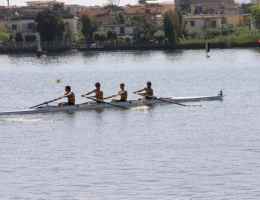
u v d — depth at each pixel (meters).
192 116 55.56
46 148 43.12
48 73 111.81
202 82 88.81
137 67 120.75
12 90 83.12
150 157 39.78
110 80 95.44
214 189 33.00
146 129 49.56
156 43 185.62
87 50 186.12
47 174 36.34
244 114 56.25
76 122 53.22
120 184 34.19
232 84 84.69
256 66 114.12
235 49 173.88
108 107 60.72
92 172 36.59
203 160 38.62
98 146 43.41
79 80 96.44
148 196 32.19
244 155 39.62
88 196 32.41
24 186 34.16
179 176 35.38
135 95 73.81
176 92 77.25
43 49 182.75
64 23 187.25
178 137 46.00
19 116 56.53
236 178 34.69
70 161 39.25
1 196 32.59
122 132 48.53
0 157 40.66
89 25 192.88
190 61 133.50
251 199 31.42
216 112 57.69
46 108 58.38
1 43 186.25
